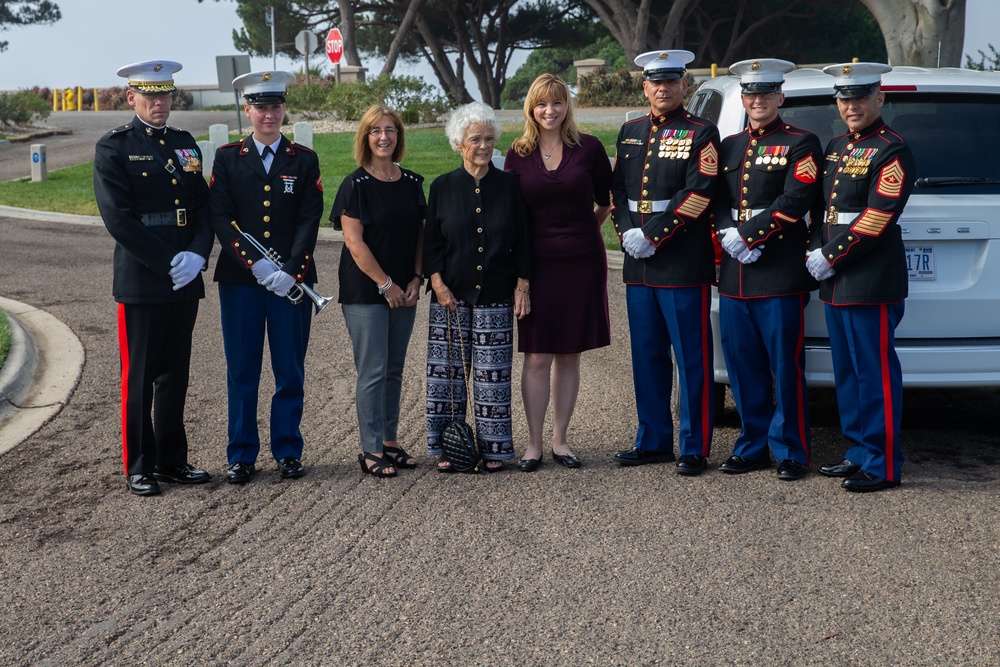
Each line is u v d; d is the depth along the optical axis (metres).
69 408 6.19
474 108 4.85
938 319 4.90
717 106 5.63
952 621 3.42
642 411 5.10
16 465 5.23
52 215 14.60
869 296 4.57
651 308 5.00
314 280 5.08
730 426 5.79
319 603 3.65
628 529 4.26
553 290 4.93
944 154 4.98
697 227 4.91
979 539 4.06
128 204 4.65
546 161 4.94
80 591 3.79
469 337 5.07
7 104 26.30
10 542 4.26
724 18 39.12
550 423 5.84
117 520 4.49
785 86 5.24
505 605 3.61
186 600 3.71
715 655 3.24
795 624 3.42
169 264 4.66
